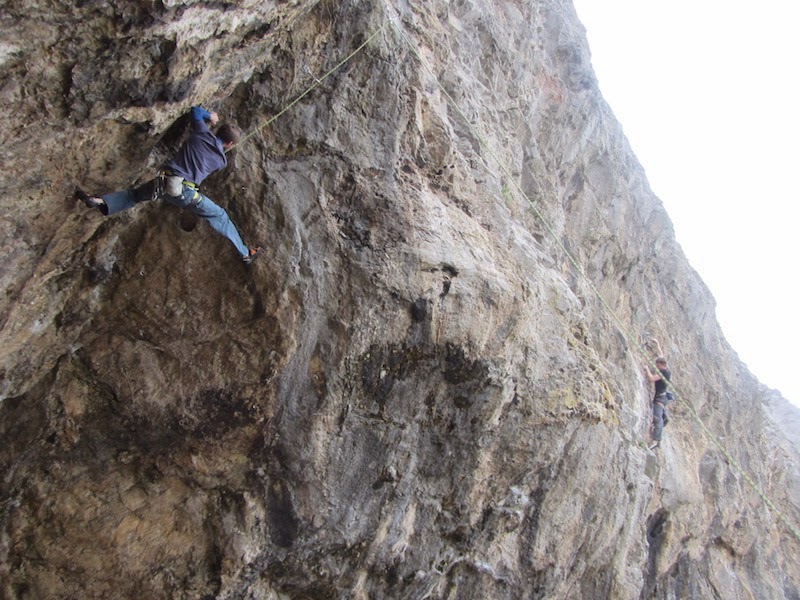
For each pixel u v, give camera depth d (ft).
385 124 22.89
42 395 19.81
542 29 51.31
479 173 29.35
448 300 22.52
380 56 22.29
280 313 20.47
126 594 19.75
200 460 20.83
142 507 20.48
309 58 20.62
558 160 49.52
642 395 42.57
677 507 45.78
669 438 48.65
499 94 40.63
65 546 19.54
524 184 41.47
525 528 27.35
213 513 20.84
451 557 25.14
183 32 14.52
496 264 25.58
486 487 25.54
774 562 61.93
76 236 17.42
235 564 20.30
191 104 17.28
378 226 21.94
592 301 43.45
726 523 54.29
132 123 15.67
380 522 22.84
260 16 16.94
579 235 51.08
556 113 49.24
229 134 18.70
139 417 20.36
